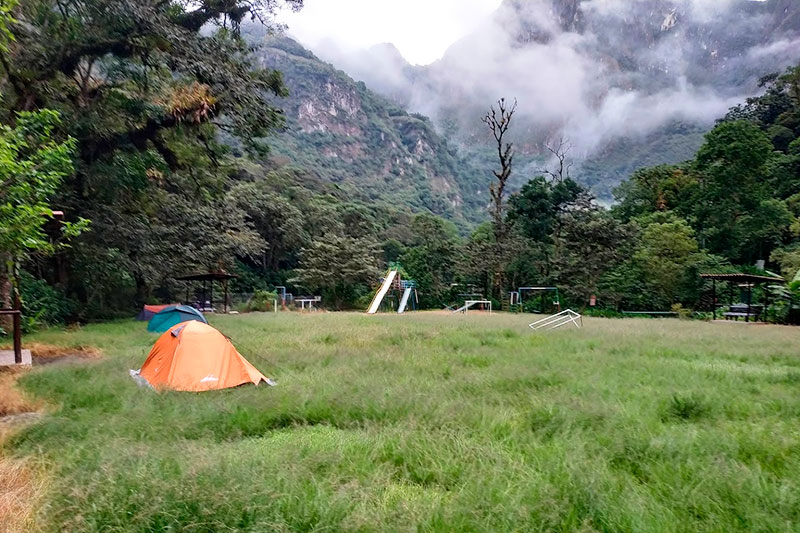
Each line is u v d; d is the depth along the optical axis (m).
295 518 2.83
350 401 5.46
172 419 4.86
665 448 4.00
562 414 4.90
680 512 3.00
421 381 6.70
